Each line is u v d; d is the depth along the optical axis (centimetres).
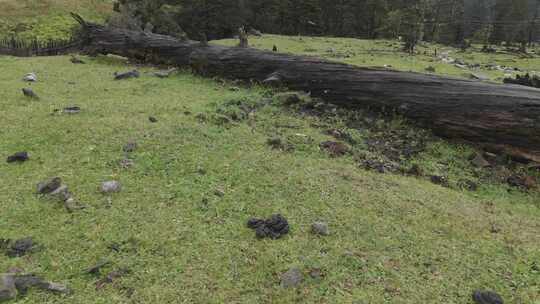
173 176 550
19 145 616
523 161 691
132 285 362
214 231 443
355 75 905
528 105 684
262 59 1071
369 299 354
